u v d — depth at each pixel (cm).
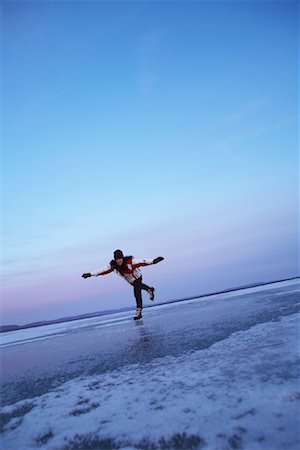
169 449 122
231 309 532
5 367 347
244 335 296
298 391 151
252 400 150
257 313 422
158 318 607
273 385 163
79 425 157
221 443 120
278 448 112
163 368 231
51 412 181
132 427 145
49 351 419
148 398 176
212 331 345
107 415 163
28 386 249
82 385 226
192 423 138
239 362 213
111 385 213
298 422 126
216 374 196
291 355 209
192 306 816
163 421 145
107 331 545
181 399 166
